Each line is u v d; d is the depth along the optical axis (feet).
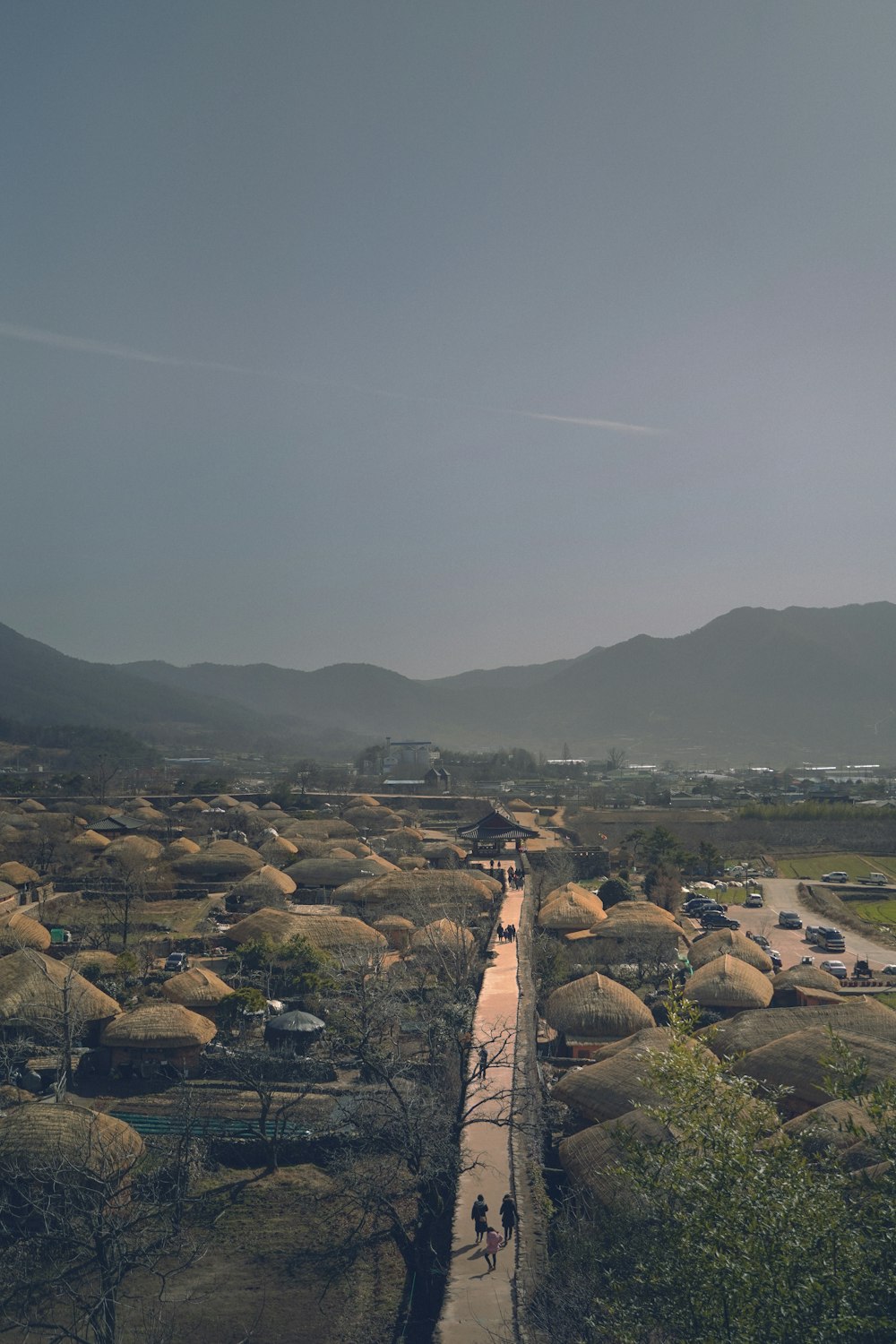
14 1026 167.43
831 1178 60.59
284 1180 127.24
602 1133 115.44
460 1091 131.64
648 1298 62.28
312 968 205.26
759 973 206.28
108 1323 87.25
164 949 243.60
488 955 220.02
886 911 361.92
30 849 372.58
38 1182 109.60
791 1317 51.75
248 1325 95.66
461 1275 92.68
